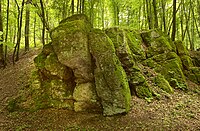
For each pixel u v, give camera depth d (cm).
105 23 2867
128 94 984
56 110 1017
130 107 966
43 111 1027
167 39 1470
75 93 1005
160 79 1189
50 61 1100
